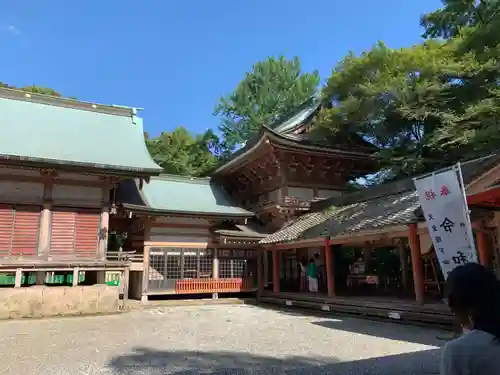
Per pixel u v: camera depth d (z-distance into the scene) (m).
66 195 17.72
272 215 23.17
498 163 7.82
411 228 11.99
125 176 18.28
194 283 20.72
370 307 13.60
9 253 16.38
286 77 40.41
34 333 11.26
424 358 6.27
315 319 14.20
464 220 7.23
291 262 23.89
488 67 16.72
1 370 6.95
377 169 24.77
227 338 10.30
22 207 16.94
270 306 19.62
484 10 20.44
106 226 18.12
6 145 16.81
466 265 2.15
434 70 18.12
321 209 20.81
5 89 20.11
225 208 22.80
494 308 1.93
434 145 18.45
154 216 20.39
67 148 18.14
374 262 21.86
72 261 16.98
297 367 7.02
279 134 20.77
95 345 9.38
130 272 21.52
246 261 22.38
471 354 1.83
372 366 5.87
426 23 25.00
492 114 14.67
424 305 11.65
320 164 23.20
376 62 19.92
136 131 21.69
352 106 20.30
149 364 7.41
